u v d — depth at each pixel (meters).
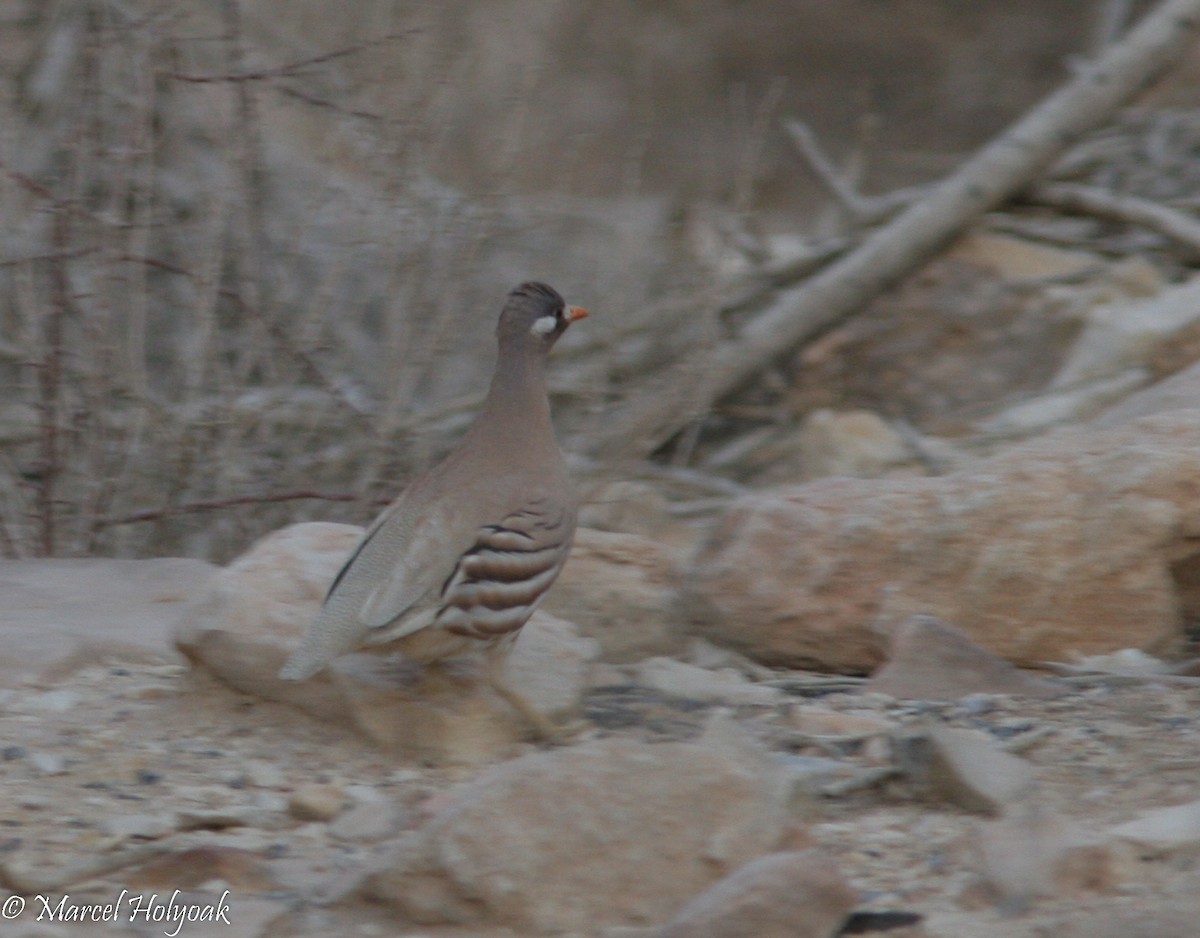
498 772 6.34
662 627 9.55
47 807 7.10
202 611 8.23
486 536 7.38
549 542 7.57
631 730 8.20
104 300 12.75
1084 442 9.79
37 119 14.77
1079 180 21.03
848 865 6.54
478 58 23.14
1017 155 18.97
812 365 19.36
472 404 17.12
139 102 12.82
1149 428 9.75
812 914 5.71
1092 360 18.14
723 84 31.47
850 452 17.77
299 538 8.61
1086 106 18.86
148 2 13.52
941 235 19.22
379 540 7.45
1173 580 9.46
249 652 8.02
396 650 7.56
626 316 17.83
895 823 7.01
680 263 18.66
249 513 13.52
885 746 7.75
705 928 5.64
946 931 5.80
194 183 14.30
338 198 14.83
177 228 13.62
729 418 19.61
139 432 13.01
